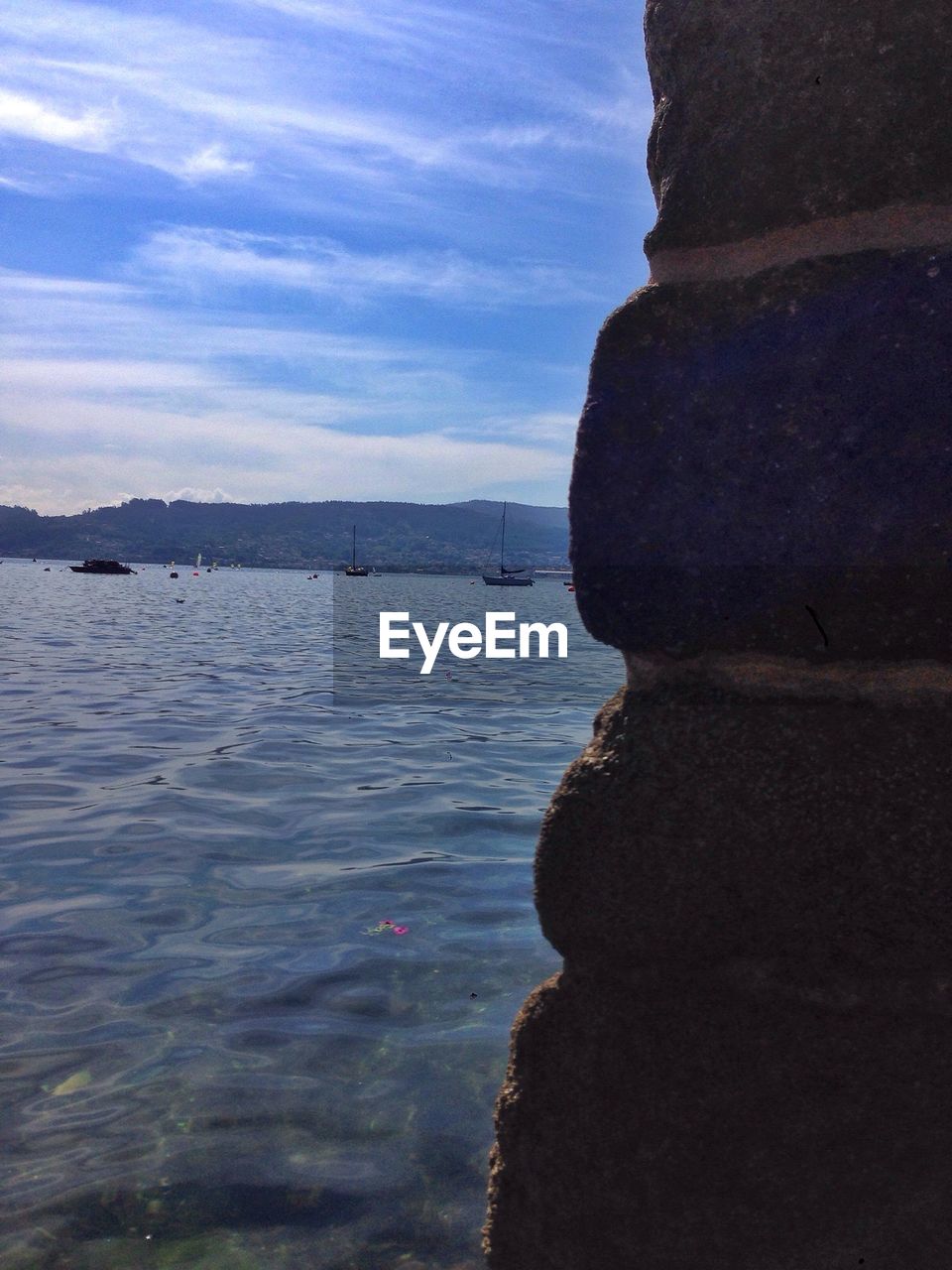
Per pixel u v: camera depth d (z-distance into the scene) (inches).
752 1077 44.3
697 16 51.3
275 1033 144.0
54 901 205.8
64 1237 98.0
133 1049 138.9
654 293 50.8
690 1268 44.6
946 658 45.1
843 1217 43.3
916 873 42.9
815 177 48.4
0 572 4397.1
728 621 47.8
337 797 309.9
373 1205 103.7
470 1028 145.5
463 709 526.3
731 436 48.3
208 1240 97.8
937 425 45.2
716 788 45.8
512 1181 48.0
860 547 46.0
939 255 46.2
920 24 47.2
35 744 401.7
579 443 51.1
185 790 317.4
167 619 1449.3
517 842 257.3
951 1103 42.6
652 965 46.1
